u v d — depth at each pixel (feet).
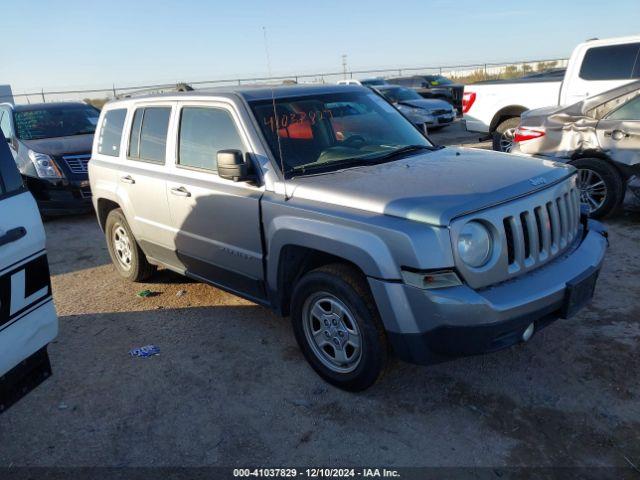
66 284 19.57
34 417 11.46
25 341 9.15
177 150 14.80
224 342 14.14
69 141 29.60
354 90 15.47
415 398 11.18
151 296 17.67
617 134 20.62
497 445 9.66
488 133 37.14
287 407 11.19
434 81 83.46
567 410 10.43
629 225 20.93
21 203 9.07
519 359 12.25
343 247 10.24
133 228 16.96
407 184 10.77
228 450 10.04
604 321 13.61
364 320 10.40
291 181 11.87
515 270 10.08
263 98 13.47
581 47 29.37
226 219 13.14
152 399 11.82
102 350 14.21
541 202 10.56
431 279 9.28
